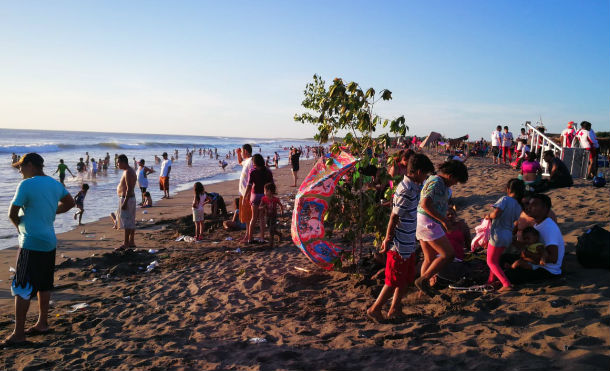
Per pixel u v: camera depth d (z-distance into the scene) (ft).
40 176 14.87
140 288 20.47
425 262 15.74
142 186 49.44
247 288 19.58
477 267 17.52
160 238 32.07
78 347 13.74
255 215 29.17
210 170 120.47
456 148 116.78
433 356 11.10
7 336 14.90
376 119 19.29
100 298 19.12
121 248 28.19
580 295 13.61
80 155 171.73
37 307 18.29
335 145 20.71
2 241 31.89
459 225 19.42
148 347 13.48
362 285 18.29
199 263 24.63
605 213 25.95
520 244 16.38
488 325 12.69
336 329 14.02
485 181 49.11
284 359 11.89
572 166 43.39
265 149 317.22
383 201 20.84
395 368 10.68
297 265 22.94
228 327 15.02
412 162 13.74
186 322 15.84
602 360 9.75
